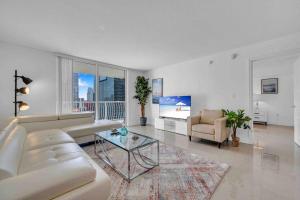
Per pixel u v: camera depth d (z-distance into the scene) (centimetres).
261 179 182
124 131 266
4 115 314
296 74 319
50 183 79
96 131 304
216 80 381
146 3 183
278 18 217
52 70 375
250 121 324
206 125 325
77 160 101
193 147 300
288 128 484
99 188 97
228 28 247
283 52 281
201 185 170
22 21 224
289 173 196
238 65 342
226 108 362
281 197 149
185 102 421
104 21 224
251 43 314
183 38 287
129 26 240
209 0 178
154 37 282
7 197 67
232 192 158
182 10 197
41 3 181
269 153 267
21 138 184
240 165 220
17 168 126
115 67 506
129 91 548
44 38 288
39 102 357
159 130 462
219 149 288
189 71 441
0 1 176
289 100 526
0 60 308
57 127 297
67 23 230
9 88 319
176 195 153
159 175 192
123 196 152
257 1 179
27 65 339
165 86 512
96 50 354
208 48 343
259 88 585
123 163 226
